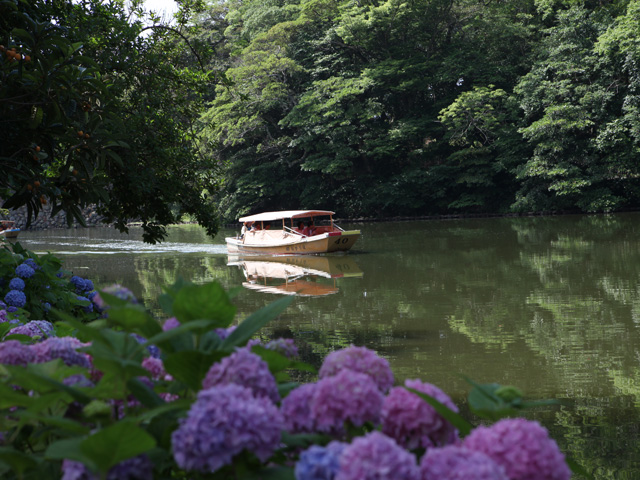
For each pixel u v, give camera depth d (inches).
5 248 222.2
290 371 265.9
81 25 363.3
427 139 1643.7
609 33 1248.8
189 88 426.3
